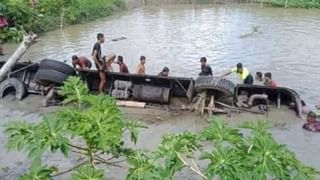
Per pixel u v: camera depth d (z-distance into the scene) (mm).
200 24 24438
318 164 8203
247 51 17766
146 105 11633
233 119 10609
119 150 5266
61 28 24250
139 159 5004
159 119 10727
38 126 4961
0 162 8453
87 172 4848
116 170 7715
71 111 5078
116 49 18438
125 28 23719
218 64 15898
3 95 12430
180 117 10844
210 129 4910
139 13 29438
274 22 24562
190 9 31016
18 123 5164
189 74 14711
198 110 11078
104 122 4879
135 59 16750
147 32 22328
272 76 14359
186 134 5000
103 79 12055
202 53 17547
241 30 22344
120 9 30438
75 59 12867
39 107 11641
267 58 16609
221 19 26078
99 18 27359
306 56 16781
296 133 9695
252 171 4211
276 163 4234
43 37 21688
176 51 17969
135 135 5457
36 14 23734
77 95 5695
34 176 4965
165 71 12602
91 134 4766
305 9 30344
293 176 4473
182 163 4703
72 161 8273
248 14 27984
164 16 27859
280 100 11422
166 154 4719
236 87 11445
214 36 20938
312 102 11797
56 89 11844
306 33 21125
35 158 4691
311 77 14156
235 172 4219
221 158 4379
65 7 26016
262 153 4277
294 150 8820
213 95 11109
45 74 11594
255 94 11414
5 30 20891
